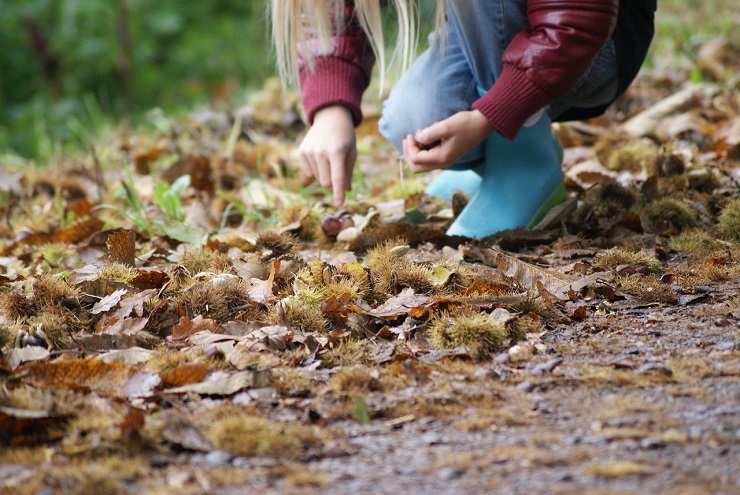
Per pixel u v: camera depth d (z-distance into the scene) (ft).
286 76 6.70
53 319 5.48
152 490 4.50
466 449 4.70
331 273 5.95
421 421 4.87
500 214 6.67
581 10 6.11
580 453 4.65
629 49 6.66
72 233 7.06
